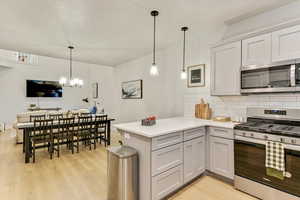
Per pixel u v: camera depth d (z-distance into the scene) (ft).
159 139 6.21
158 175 6.17
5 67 21.89
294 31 6.22
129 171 6.02
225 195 6.86
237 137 7.11
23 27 9.32
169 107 12.95
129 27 9.43
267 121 7.64
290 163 5.69
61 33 10.21
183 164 7.19
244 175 6.93
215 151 8.04
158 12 7.80
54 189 7.22
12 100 22.35
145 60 15.40
